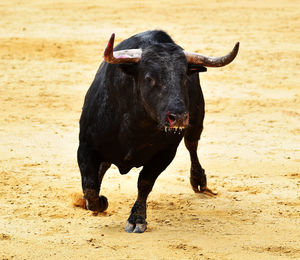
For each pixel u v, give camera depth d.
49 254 18.11
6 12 92.12
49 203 23.50
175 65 18.44
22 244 18.92
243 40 74.44
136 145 20.30
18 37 72.56
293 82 55.56
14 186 25.69
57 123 38.94
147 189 21.25
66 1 102.88
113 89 20.09
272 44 72.50
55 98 46.66
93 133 20.91
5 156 30.77
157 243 19.23
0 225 20.73
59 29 79.38
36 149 32.47
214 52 67.56
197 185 25.88
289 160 31.86
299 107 46.53
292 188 26.69
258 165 30.70
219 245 19.28
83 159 21.16
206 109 45.09
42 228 20.53
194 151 25.78
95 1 103.50
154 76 18.36
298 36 77.62
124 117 20.06
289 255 18.61
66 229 20.50
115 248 18.69
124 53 19.08
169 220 21.84
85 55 64.81
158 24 84.50
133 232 20.38
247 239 19.98
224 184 27.22
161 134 20.12
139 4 101.12
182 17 90.19
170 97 18.05
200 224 21.56
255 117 42.81
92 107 21.02
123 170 21.62
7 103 44.16
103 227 20.83
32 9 95.25
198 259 17.97
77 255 18.06
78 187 25.83
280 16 91.25
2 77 53.59
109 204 23.83
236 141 36.03
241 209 23.61
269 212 23.25
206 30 80.38
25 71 56.50
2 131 36.12
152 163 21.31
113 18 88.75
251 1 105.06
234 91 51.66
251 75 57.94
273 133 38.28
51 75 55.25
